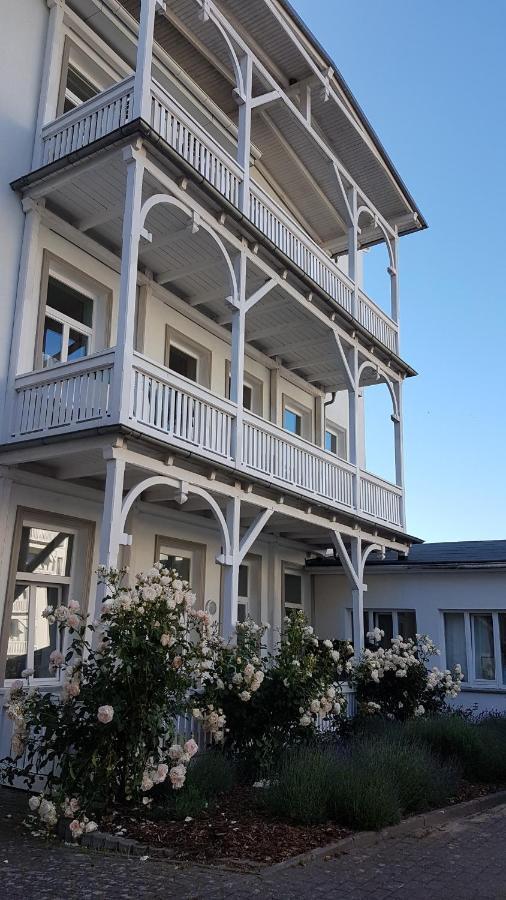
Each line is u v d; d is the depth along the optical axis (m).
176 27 11.75
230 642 8.27
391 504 14.73
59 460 8.84
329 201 16.75
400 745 8.27
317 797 6.24
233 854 5.19
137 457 8.03
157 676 6.18
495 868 5.33
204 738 7.99
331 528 12.45
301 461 11.50
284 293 11.95
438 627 14.51
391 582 15.16
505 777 9.03
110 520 7.52
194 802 6.17
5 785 7.39
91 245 10.48
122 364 7.80
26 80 10.08
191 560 12.52
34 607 9.41
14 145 9.76
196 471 9.06
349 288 14.13
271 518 12.50
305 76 13.60
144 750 6.07
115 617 6.17
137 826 5.72
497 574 14.15
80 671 6.12
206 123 13.59
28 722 5.97
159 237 10.49
